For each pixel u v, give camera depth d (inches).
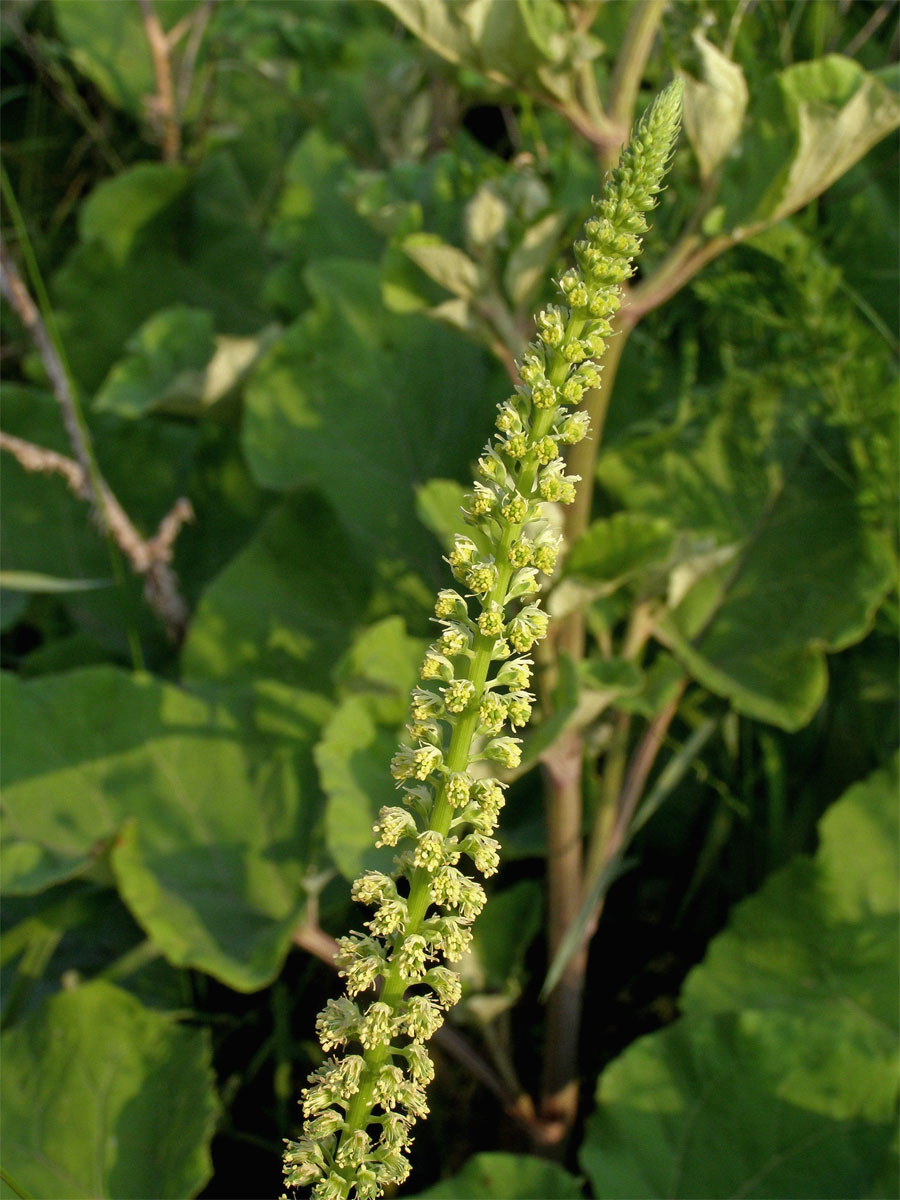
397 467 16.5
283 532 16.3
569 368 5.1
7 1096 11.6
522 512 5.0
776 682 13.2
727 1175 10.7
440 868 5.3
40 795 13.5
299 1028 14.6
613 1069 11.4
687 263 11.0
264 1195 13.3
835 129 9.8
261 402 16.5
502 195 10.8
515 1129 13.2
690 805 15.1
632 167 5.0
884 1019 11.8
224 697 14.8
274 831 13.7
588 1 10.1
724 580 14.1
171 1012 13.9
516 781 14.7
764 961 12.6
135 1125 11.4
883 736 14.5
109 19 25.9
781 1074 11.1
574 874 12.4
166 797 13.8
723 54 11.8
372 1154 5.8
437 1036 12.5
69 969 14.7
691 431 15.1
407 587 16.0
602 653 13.1
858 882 12.6
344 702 12.7
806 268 13.1
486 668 5.3
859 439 13.8
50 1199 10.8
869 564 13.7
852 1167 10.5
